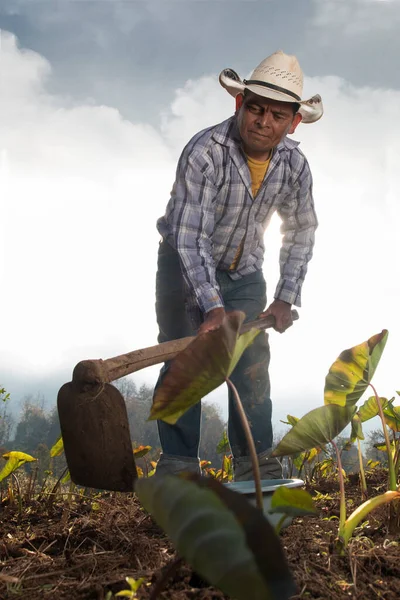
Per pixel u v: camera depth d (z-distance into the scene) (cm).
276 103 303
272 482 265
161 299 365
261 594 102
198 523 105
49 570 202
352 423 265
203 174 325
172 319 363
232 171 330
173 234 326
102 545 235
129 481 222
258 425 349
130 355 240
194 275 319
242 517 106
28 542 244
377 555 194
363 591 169
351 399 237
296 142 349
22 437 5953
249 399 350
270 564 101
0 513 312
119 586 173
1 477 335
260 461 347
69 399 224
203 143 326
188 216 325
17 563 214
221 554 103
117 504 323
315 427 206
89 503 335
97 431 222
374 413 304
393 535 223
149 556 204
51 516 312
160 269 363
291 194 358
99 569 196
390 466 230
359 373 231
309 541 217
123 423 220
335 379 233
